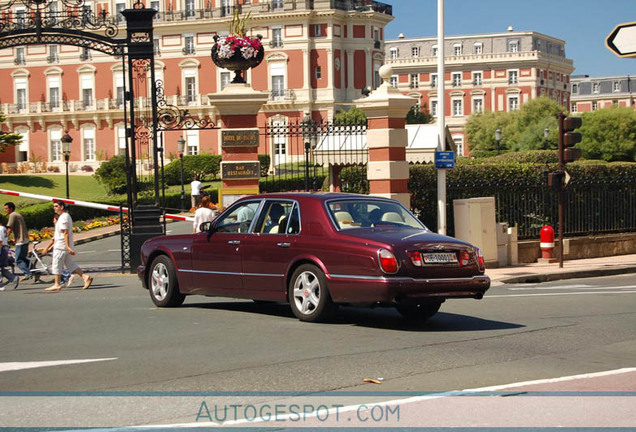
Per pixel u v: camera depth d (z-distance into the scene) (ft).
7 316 47.19
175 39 286.46
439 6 71.97
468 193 80.02
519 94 386.32
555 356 33.37
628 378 29.40
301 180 144.36
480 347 35.19
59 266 63.46
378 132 71.77
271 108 280.51
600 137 305.73
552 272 70.28
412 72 396.78
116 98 288.51
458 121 391.86
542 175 84.89
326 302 40.81
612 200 91.35
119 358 33.27
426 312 43.01
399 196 71.61
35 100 296.30
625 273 75.51
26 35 72.74
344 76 286.05
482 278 40.98
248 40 74.18
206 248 46.16
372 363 31.81
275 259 42.75
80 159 293.84
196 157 221.25
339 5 284.00
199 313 46.03
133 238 74.38
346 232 41.01
